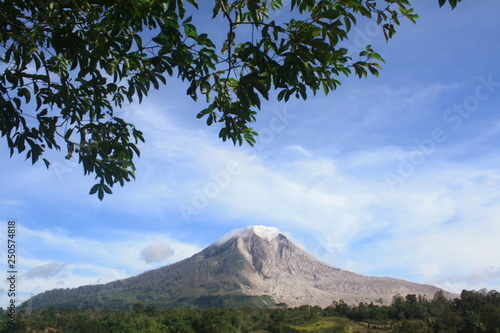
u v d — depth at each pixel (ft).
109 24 15.31
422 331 278.46
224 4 14.32
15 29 15.23
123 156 18.93
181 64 15.81
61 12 14.93
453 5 11.19
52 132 17.53
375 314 362.53
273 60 13.42
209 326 288.51
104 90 17.78
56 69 19.65
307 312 389.80
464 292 352.28
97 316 261.65
